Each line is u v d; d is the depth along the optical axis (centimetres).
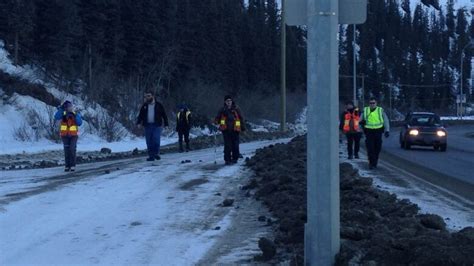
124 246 710
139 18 4688
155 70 4656
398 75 13925
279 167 1269
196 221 845
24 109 2839
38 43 3738
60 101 3159
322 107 517
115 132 3062
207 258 656
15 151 2153
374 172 1516
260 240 656
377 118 1573
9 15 3519
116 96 3553
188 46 5500
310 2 518
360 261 552
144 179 1250
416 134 2520
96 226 812
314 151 522
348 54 12462
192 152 2184
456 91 14862
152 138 1702
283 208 869
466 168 1727
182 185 1170
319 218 525
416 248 569
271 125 5862
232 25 7188
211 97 4875
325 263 525
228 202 958
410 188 1227
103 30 4297
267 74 7862
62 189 1115
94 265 634
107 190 1104
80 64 4006
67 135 1470
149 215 884
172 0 5272
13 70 3281
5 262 646
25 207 937
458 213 933
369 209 832
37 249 697
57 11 3738
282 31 3578
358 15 521
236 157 1592
